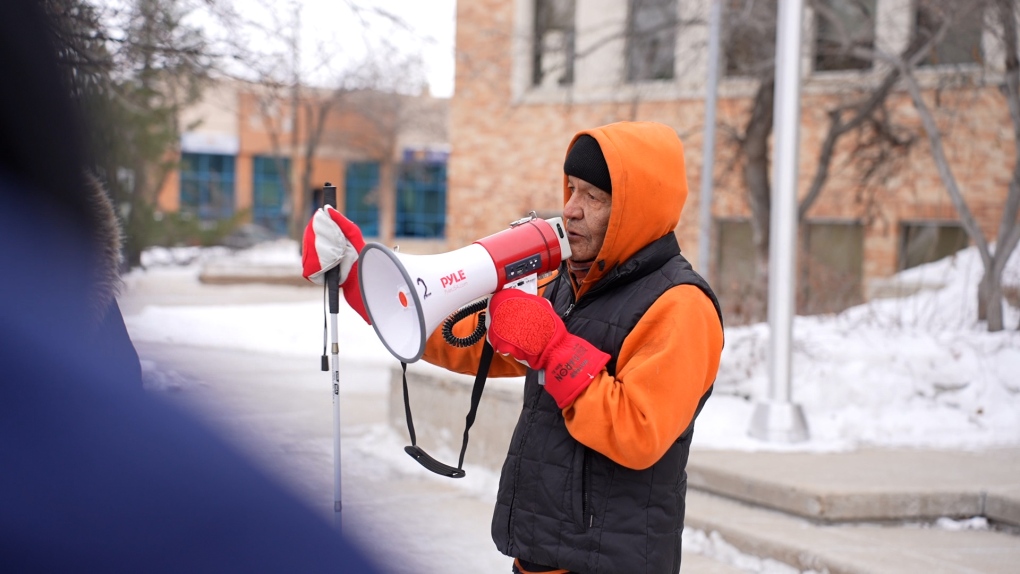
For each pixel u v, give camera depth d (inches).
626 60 469.7
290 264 879.1
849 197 529.0
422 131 1378.0
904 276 412.2
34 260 37.2
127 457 34.2
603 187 82.2
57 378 36.0
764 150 406.6
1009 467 198.8
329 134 1505.9
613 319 80.6
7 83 36.3
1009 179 487.8
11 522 33.0
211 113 1576.0
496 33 499.8
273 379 330.6
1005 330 300.8
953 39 382.9
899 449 216.5
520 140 637.9
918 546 163.3
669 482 80.2
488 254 78.2
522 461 82.9
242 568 33.1
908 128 435.8
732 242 546.9
